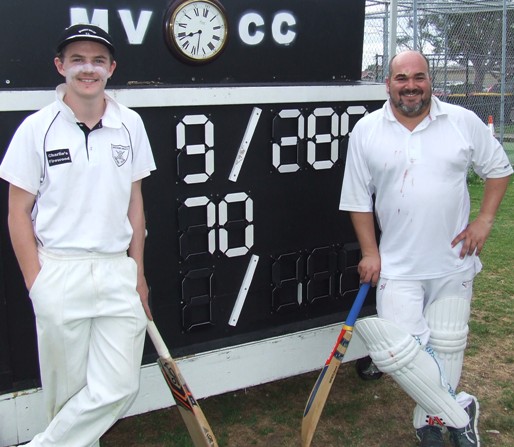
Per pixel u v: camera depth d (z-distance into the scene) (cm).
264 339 313
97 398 219
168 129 269
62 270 214
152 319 268
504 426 319
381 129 276
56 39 245
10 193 213
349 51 323
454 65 1198
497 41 1201
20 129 209
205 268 292
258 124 292
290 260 316
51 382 228
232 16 282
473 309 477
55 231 213
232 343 304
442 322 284
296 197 312
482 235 281
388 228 283
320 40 311
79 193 212
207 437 247
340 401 345
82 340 222
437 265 278
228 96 277
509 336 429
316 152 313
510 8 1027
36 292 214
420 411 287
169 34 265
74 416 222
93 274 216
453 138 270
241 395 354
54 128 208
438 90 1141
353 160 285
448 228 275
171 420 330
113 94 250
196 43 272
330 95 307
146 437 314
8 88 240
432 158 269
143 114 262
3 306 248
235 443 309
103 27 254
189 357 292
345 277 338
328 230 326
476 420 287
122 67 261
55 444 226
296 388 362
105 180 215
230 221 294
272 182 302
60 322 214
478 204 824
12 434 259
